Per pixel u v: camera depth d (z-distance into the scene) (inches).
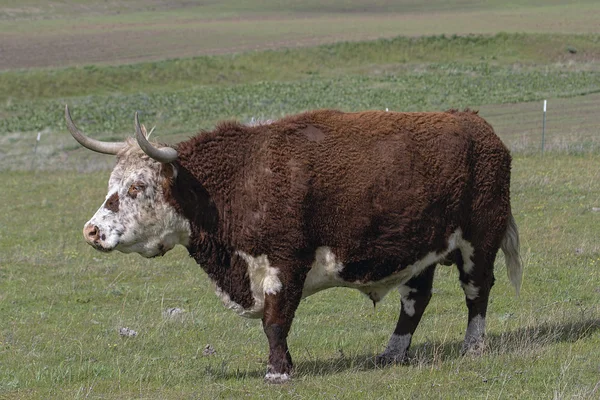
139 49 7736.2
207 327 1094.4
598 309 1039.6
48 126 4466.0
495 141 884.6
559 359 824.3
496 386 761.6
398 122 845.8
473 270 890.1
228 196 810.2
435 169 840.3
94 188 2373.3
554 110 3826.3
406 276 850.8
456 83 5452.8
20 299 1283.2
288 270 803.4
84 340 1052.5
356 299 1219.2
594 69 5979.3
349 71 6643.7
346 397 746.8
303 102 4965.6
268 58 6924.2
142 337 1051.3
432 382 780.0
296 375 822.5
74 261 1542.8
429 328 1031.6
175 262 1510.8
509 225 916.0
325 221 807.7
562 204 1734.7
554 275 1251.2
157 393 796.0
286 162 802.8
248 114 4596.5
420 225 833.5
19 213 2052.2
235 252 815.1
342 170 808.3
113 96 5625.0
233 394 774.5
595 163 2191.2
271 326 807.7
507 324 1008.9
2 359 966.4
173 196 813.9
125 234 816.3
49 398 799.7
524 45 7086.6
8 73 6067.9
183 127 4222.4
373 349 950.4
